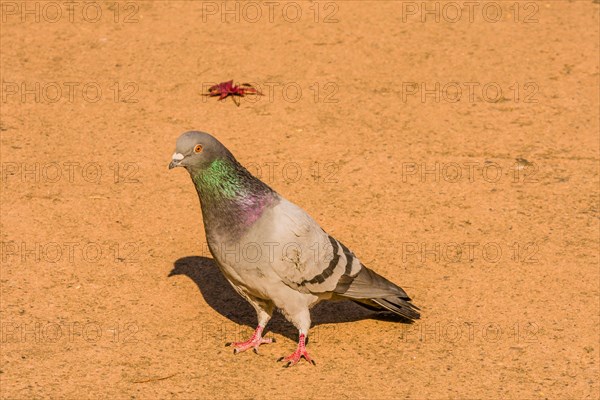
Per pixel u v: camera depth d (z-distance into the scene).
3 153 14.80
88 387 9.74
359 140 15.25
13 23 19.52
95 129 15.62
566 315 11.00
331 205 13.40
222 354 10.40
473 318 10.97
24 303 11.19
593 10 19.98
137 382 9.84
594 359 10.26
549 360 10.25
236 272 9.98
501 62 17.86
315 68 17.67
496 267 11.95
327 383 9.87
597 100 16.50
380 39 18.73
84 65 17.86
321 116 16.02
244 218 9.77
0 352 10.26
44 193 13.66
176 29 19.27
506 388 9.79
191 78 17.38
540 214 13.16
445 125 15.71
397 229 12.83
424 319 10.97
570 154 14.80
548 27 19.23
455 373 10.03
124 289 11.55
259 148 15.02
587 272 11.80
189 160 9.62
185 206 13.44
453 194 13.68
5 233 12.66
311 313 11.27
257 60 18.00
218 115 16.08
